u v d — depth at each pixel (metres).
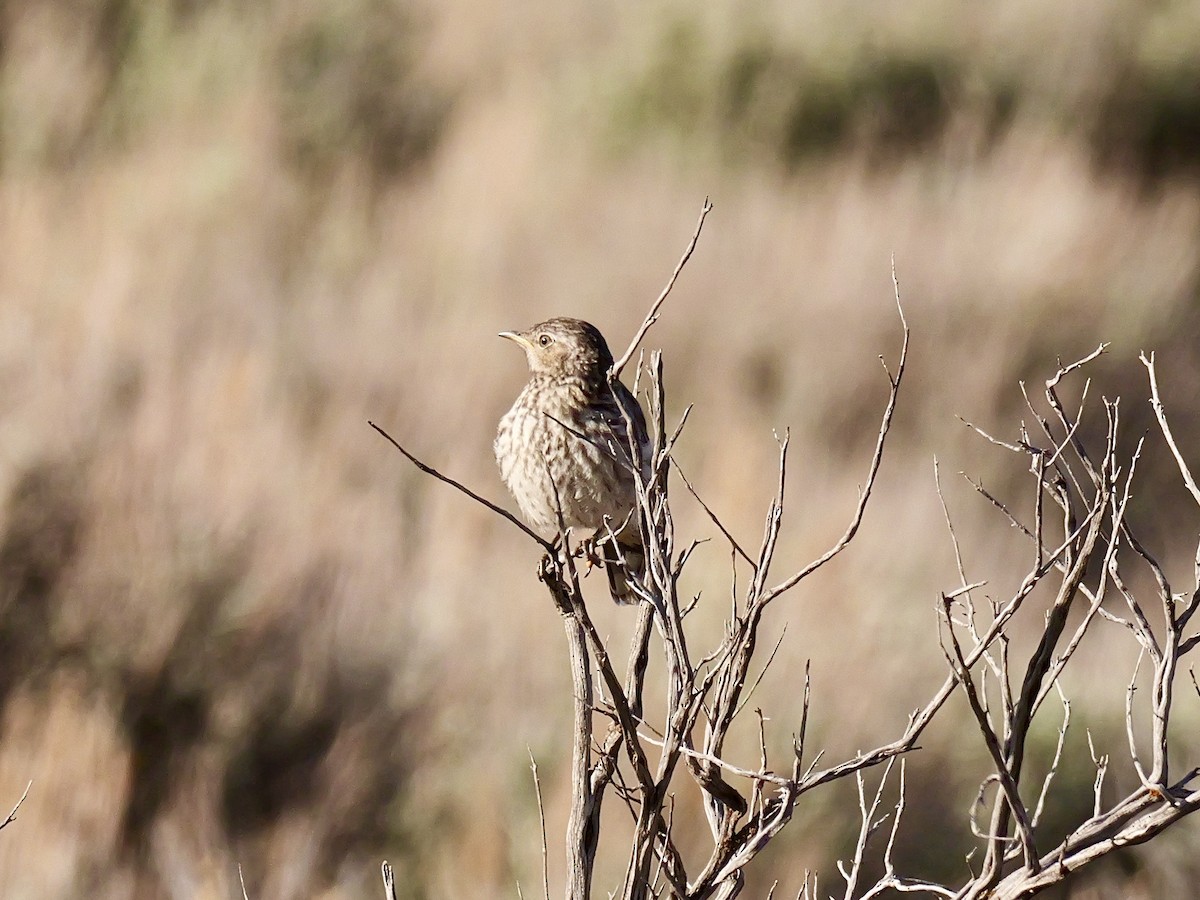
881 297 17.02
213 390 12.89
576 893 4.76
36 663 9.62
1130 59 23.41
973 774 9.19
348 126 22.83
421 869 8.87
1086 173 20.92
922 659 10.00
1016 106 22.84
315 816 9.07
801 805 8.64
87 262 16.67
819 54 22.78
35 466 10.59
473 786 9.07
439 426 14.41
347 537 11.18
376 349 15.87
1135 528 14.45
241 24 23.19
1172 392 16.86
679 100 22.70
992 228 18.89
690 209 19.78
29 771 8.77
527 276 18.36
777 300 17.05
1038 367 16.97
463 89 24.22
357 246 19.50
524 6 25.44
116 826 8.70
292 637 9.99
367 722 9.58
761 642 9.78
